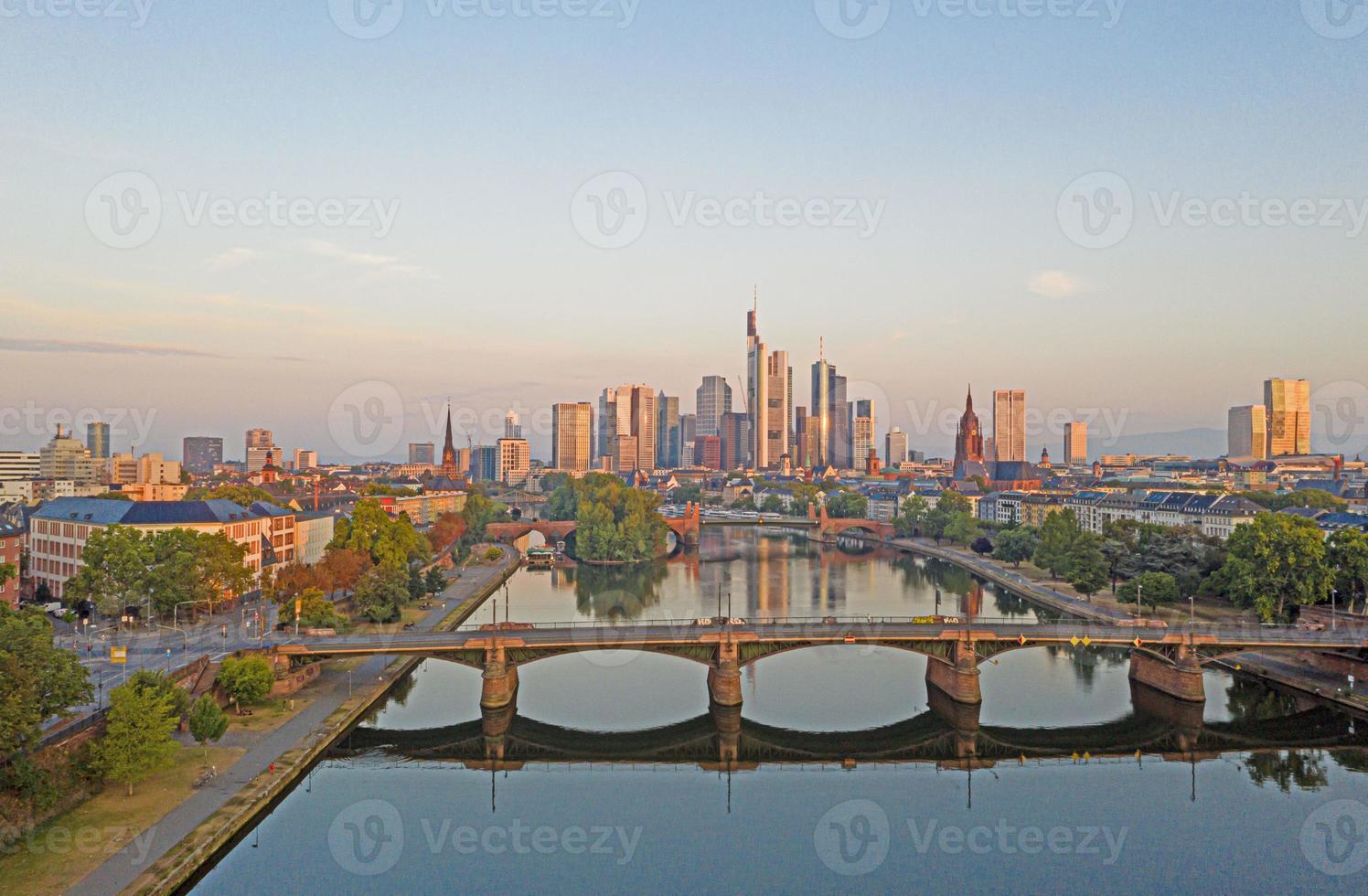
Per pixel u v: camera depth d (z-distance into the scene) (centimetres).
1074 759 12156
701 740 12888
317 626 15888
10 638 8988
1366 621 16425
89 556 15688
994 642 14225
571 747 12531
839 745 12738
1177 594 19275
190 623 16450
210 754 10675
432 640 13938
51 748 9056
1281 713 14050
